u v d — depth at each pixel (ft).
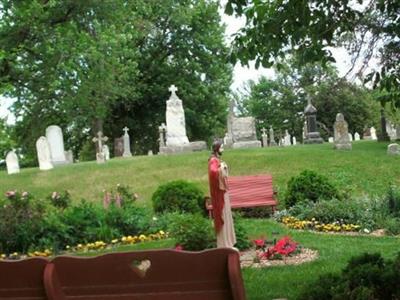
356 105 171.94
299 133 219.00
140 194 76.79
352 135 182.39
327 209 47.78
